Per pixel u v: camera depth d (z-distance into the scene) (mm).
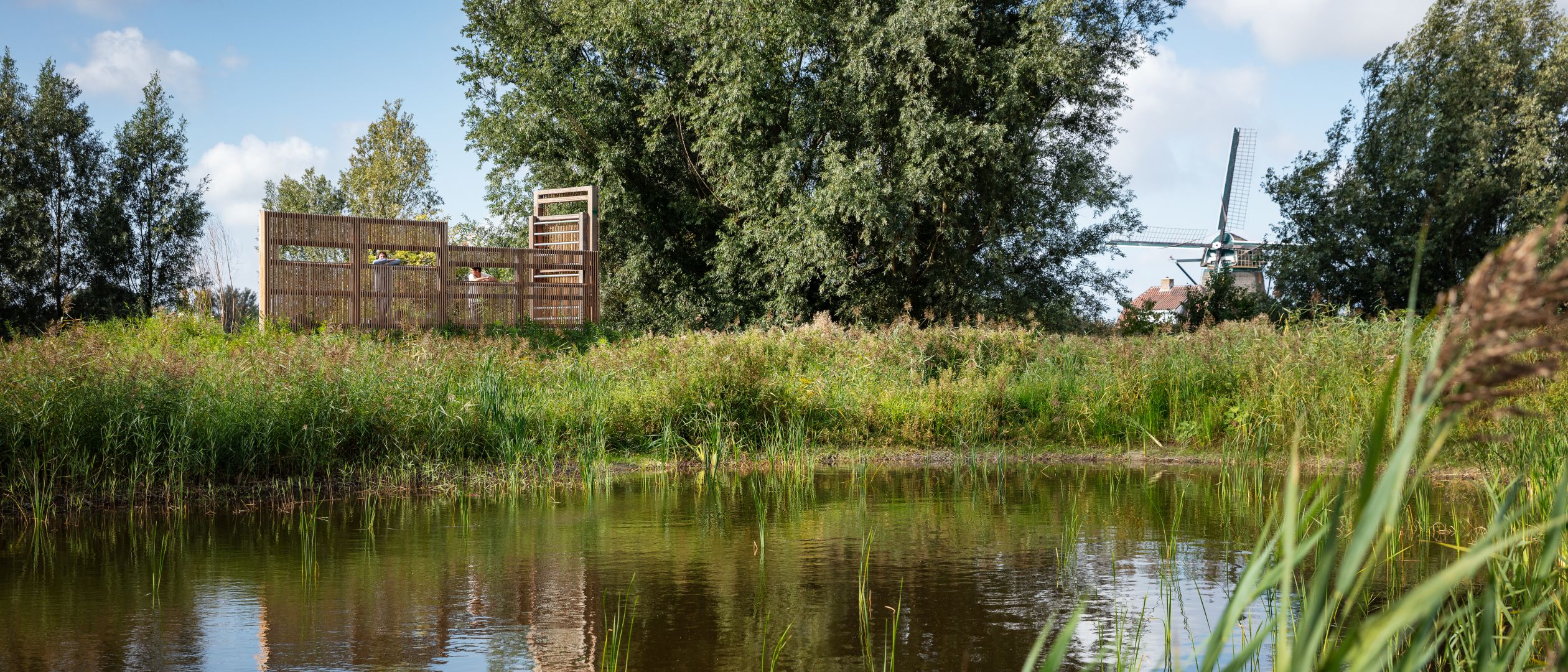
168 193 35562
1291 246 29734
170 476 7691
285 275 16375
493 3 27359
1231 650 3807
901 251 22422
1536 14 27312
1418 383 943
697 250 27422
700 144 24484
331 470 8609
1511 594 3598
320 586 4938
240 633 4145
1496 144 26719
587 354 14289
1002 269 25281
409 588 4891
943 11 21141
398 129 46875
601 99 25516
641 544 5895
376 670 3686
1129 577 5008
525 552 5691
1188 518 6652
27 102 33250
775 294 24750
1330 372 10305
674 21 24297
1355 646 1033
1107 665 3689
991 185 22750
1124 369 11680
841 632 4145
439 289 18453
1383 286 27844
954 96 22453
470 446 9438
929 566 5273
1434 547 5473
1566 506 1206
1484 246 26891
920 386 12016
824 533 6188
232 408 8469
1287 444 9578
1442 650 3541
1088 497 7617
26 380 7555
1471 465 8125
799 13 22469
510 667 3717
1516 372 884
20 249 31875
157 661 3779
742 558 5508
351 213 48062
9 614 4441
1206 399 11031
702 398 10727
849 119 22953
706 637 4090
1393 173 27344
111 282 33812
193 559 5543
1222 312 23047
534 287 20188
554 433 9930
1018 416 11516
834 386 11859
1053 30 21922
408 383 9609
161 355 9852
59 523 6660
